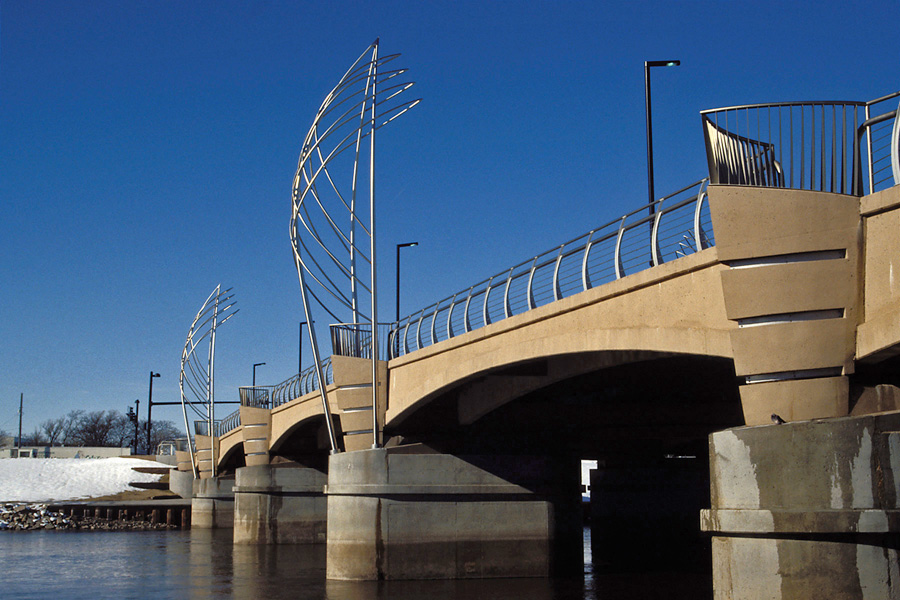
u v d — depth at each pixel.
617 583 33.00
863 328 15.59
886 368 16.31
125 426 196.12
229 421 76.44
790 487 15.37
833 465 15.02
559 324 23.78
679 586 32.34
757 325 16.62
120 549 57.78
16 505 86.38
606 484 48.09
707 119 16.92
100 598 35.00
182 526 82.44
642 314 20.30
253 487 57.53
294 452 58.41
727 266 16.86
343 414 35.19
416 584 31.98
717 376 28.92
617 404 34.53
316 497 57.97
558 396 34.41
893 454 14.57
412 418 34.19
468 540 33.25
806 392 16.05
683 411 34.31
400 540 32.94
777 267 16.33
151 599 34.16
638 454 47.91
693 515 47.12
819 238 15.97
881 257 15.44
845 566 14.76
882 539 14.60
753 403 16.62
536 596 29.41
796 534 15.17
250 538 57.19
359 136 35.34
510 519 33.56
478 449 33.81
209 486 76.69
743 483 15.98
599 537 47.66
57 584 39.84
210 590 35.91
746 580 15.70
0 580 41.56
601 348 21.48
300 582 36.81
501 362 26.42
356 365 35.22
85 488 97.44
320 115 35.59
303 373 50.34
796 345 16.14
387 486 33.09
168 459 111.44
